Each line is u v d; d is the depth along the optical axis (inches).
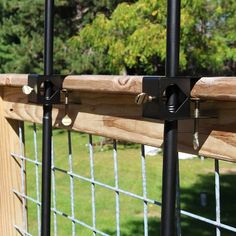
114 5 530.6
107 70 538.3
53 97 67.0
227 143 46.4
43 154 68.7
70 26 573.9
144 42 385.1
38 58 593.9
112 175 331.3
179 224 54.6
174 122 44.3
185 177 317.7
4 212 95.3
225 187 289.4
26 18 578.2
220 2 389.7
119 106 62.1
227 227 49.4
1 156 95.2
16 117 89.4
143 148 61.5
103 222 224.2
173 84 43.5
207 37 389.1
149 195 271.6
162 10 377.4
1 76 88.5
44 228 70.1
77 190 285.6
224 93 43.2
